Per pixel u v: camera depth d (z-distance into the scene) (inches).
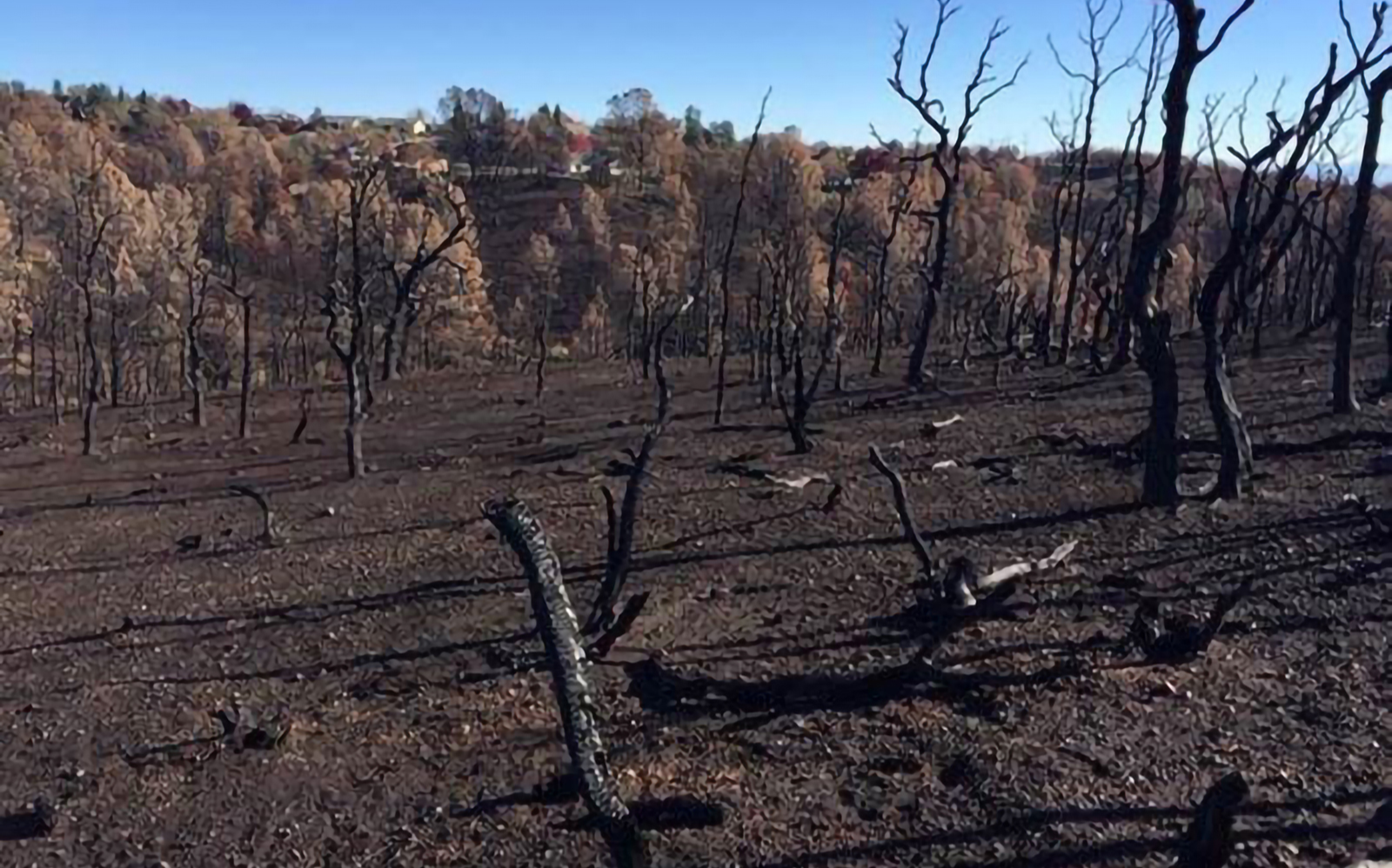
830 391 1214.3
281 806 349.1
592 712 212.4
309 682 465.1
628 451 613.6
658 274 2151.8
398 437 1195.9
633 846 206.4
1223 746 329.7
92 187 1585.9
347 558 669.9
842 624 458.9
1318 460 650.8
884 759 335.3
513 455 997.2
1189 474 643.5
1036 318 1466.5
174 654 520.1
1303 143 540.1
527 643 483.2
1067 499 619.8
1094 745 334.0
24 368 1939.0
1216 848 242.1
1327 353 1126.4
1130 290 577.9
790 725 364.5
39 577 692.7
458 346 2142.0
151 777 381.7
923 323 1206.9
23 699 474.0
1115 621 432.8
